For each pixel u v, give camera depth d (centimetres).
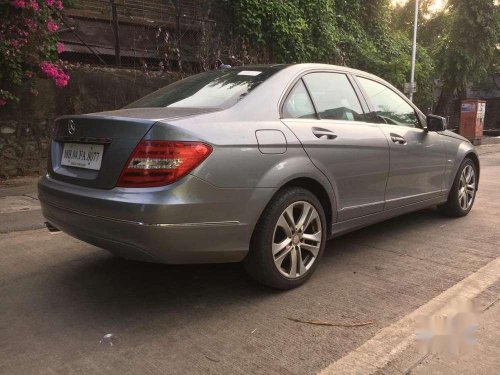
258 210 338
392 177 463
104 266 436
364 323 325
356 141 418
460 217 597
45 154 871
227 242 328
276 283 363
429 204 539
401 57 1752
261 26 1272
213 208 317
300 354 289
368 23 1844
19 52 762
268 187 342
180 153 306
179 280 402
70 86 884
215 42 1181
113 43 1080
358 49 1625
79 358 287
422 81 1906
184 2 1223
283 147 355
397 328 317
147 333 316
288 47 1325
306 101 398
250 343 302
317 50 1420
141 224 301
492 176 970
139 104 420
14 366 279
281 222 358
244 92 367
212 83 406
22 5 743
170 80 1023
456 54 1906
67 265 439
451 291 373
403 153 474
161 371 273
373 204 444
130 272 421
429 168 520
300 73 403
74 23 1014
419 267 427
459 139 586
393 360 282
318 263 395
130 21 1118
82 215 330
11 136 833
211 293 375
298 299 362
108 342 305
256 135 342
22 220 584
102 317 338
